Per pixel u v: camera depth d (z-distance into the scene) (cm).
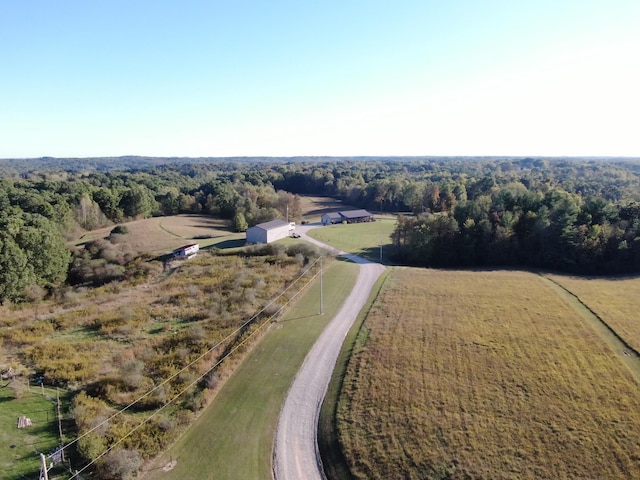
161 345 3991
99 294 5722
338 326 4588
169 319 4641
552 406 3077
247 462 2642
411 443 2731
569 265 7356
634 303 5191
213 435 2866
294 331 4416
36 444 2603
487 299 5353
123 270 6762
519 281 6278
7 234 6075
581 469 2497
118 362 3666
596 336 4206
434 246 8288
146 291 5634
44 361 3641
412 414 3006
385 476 2502
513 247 7962
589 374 3500
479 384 3366
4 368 3509
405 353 3875
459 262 8250
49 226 7438
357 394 3269
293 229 9975
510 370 3566
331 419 3034
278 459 2683
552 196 8712
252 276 5975
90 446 2527
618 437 2745
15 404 3003
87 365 3572
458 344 4047
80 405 2938
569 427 2848
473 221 8244
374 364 3691
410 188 14738
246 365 3753
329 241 9394
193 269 6444
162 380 3381
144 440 2700
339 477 2550
